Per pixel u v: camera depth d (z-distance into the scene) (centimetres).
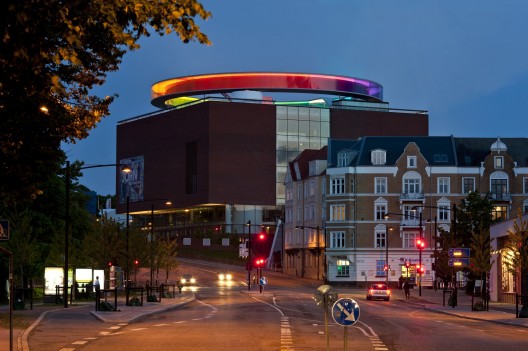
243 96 17300
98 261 6756
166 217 18062
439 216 11175
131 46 1414
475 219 8288
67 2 1349
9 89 1602
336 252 11300
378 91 18150
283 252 13975
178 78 17738
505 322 3928
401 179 11244
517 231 5122
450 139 11488
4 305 5047
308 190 13038
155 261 8206
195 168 16438
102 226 6906
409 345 2623
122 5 1420
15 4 1256
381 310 5144
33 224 6097
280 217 16000
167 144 17338
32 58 1371
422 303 6241
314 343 2652
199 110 16300
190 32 1433
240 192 16100
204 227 16725
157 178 17638
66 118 2106
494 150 11188
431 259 11106
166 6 1410
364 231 11244
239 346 2531
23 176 2036
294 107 16488
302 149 16488
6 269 5741
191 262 14650
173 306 5203
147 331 3114
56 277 5328
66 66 2164
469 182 11206
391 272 11169
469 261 5509
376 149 11306
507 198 11044
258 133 16238
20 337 2709
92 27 1756
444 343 2709
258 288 9919
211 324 3531
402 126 17312
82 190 7000
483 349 2511
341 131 16775
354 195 11262
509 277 6306
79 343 2620
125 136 18750
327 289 2023
